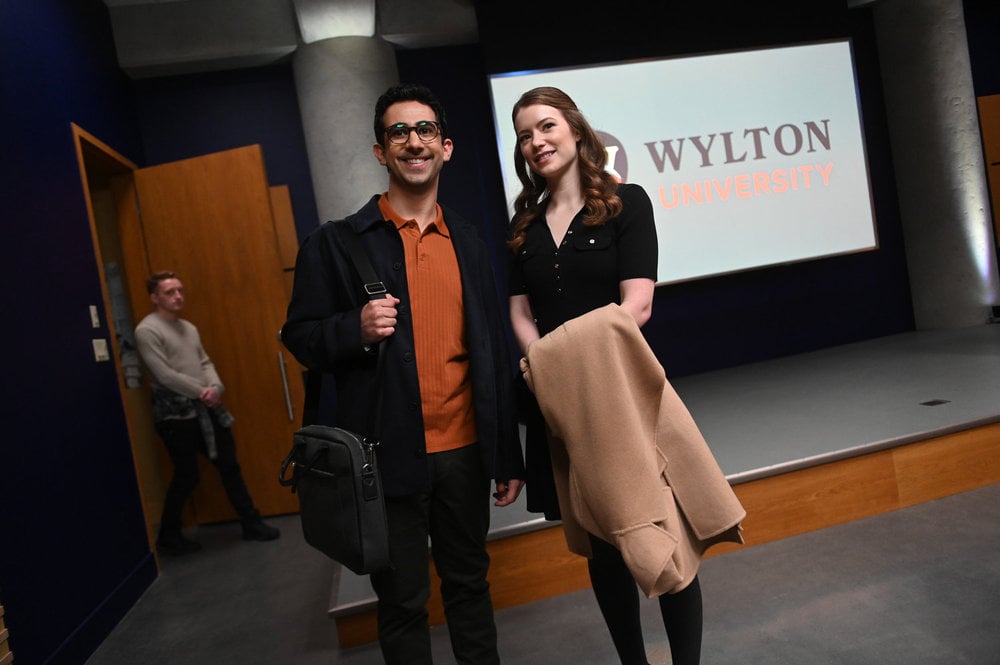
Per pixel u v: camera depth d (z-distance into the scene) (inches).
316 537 53.3
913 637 67.5
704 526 53.7
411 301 56.3
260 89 190.5
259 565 125.0
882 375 158.6
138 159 177.3
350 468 50.4
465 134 203.3
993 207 220.7
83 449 103.3
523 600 90.1
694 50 207.3
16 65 105.2
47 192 108.0
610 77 200.4
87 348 112.3
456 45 203.2
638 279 58.1
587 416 51.0
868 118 228.8
